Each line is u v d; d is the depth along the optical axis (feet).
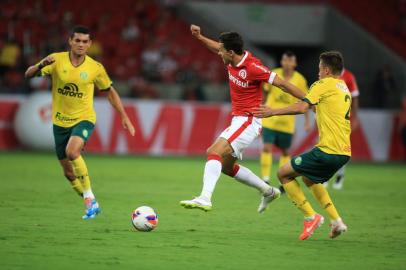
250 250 69.05
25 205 97.86
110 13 258.57
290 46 274.98
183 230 80.28
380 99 234.17
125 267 59.67
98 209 85.20
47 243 69.62
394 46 271.49
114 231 77.87
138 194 115.44
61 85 84.79
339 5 280.72
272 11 265.95
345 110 74.43
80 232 76.59
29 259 61.87
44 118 198.80
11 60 225.97
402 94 247.91
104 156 196.54
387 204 111.75
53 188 119.65
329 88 74.02
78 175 83.51
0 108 205.05
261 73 79.92
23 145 203.62
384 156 213.05
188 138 210.59
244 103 82.53
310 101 73.72
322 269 61.16
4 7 245.24
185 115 210.79
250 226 85.30
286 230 82.89
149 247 68.95
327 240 76.64
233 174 85.66
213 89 234.17
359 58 262.88
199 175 151.74
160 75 240.53
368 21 279.08
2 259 61.72
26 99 206.49
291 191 75.82
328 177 75.41
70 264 60.23
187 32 261.44
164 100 230.48
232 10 266.57
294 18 266.57
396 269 61.82
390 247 72.95
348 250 70.64
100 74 86.38
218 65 254.88
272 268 60.95
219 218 91.30
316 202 113.80
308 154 74.64
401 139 213.46
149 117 209.36
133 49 250.16
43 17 247.09
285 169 75.77
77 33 83.76
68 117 85.76
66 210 93.86
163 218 89.61
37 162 171.32
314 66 273.33
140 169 162.40
